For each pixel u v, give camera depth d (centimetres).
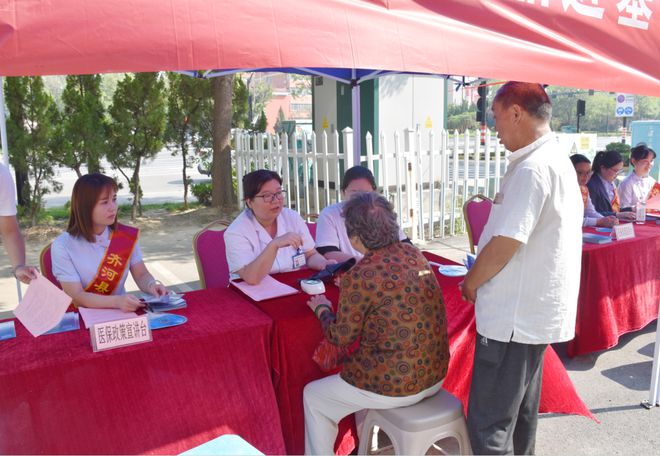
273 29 210
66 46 181
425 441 212
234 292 280
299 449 246
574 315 216
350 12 226
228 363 223
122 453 202
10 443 188
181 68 194
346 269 293
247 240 295
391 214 219
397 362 211
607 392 341
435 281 223
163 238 809
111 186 259
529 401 231
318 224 350
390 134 948
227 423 220
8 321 241
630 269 391
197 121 966
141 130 901
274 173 297
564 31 275
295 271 313
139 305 238
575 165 448
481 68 246
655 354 317
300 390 242
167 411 211
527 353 211
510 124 207
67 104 860
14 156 814
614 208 486
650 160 525
